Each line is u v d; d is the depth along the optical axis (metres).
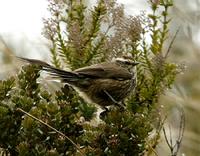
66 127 9.80
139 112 10.91
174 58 17.45
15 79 10.41
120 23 11.12
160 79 10.95
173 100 16.42
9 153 9.88
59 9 11.23
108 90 11.55
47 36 11.25
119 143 9.41
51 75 10.87
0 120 9.65
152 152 11.37
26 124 9.45
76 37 11.07
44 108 9.74
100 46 11.24
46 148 9.45
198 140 17.33
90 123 10.63
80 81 11.18
